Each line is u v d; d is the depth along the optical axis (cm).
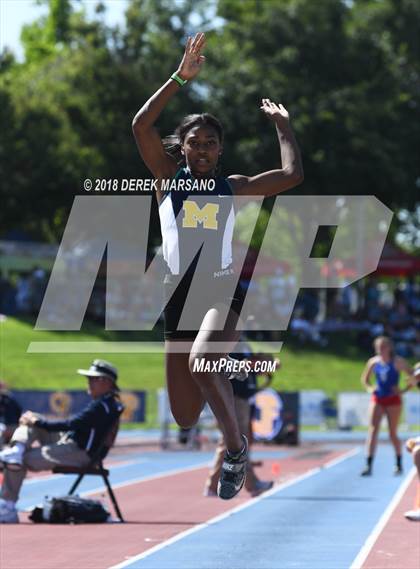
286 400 3400
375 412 2314
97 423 1593
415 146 6612
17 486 1591
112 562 1207
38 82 6431
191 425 836
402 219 7319
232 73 6259
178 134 805
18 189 5912
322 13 6525
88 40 6128
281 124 813
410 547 1318
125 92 5925
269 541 1376
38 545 1340
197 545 1342
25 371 4475
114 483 2230
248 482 1912
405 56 6956
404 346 5500
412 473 2420
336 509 1738
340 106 6241
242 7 7012
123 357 4819
